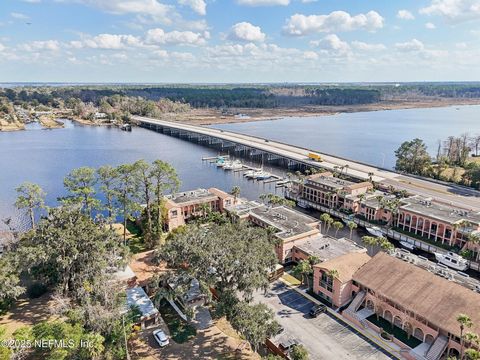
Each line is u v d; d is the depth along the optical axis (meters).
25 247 64.75
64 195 138.88
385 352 56.62
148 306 63.69
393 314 62.09
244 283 56.12
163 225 103.06
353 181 150.50
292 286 75.88
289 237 85.75
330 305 69.00
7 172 169.88
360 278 67.19
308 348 57.06
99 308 52.84
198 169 186.50
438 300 58.09
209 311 66.25
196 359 54.59
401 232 105.44
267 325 52.66
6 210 123.38
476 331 51.41
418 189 137.50
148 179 99.62
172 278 65.19
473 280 69.88
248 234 66.19
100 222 81.06
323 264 71.50
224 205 115.38
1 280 59.06
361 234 108.75
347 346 57.84
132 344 57.34
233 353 56.22
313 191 134.25
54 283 67.25
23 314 62.44
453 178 154.12
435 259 93.00
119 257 71.75
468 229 93.69
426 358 54.25
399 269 66.19
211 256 58.12
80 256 63.47
